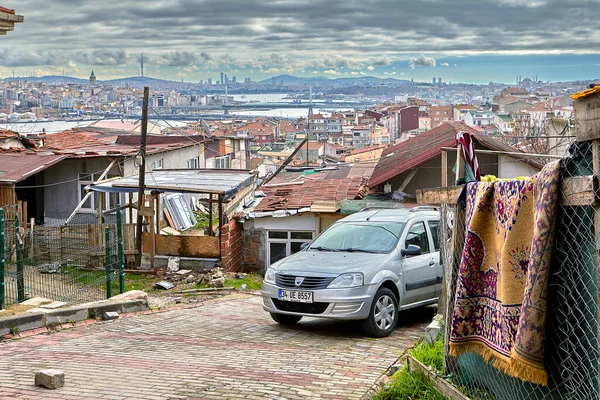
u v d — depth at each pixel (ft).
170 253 70.79
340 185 87.76
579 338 14.44
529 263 14.66
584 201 13.53
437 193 20.81
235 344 32.32
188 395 22.88
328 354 29.73
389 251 36.55
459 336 17.71
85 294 47.91
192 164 129.29
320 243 38.81
